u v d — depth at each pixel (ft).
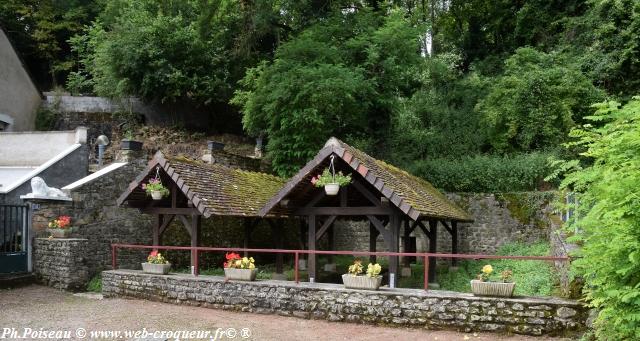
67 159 48.93
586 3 66.74
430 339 25.20
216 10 72.64
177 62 73.87
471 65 84.84
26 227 41.27
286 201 33.86
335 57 58.65
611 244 17.11
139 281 36.17
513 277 40.34
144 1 76.79
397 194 30.35
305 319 30.04
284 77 54.80
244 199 40.19
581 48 67.00
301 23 70.64
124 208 45.09
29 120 74.69
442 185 62.95
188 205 36.86
